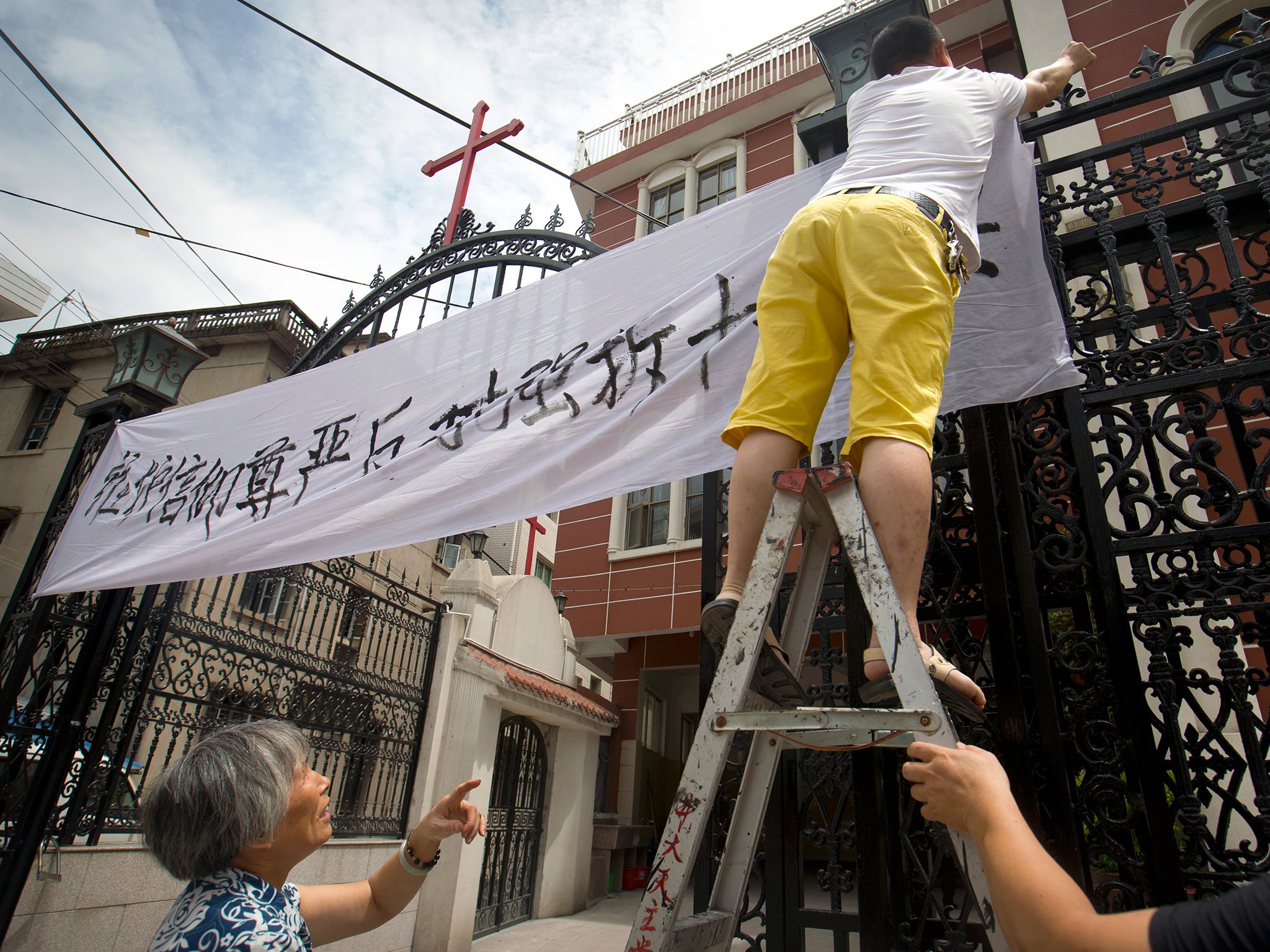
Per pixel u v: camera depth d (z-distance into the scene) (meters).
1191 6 6.24
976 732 1.96
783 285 1.50
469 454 3.05
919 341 1.31
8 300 12.17
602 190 11.96
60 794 3.71
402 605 6.38
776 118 10.75
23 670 3.86
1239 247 4.65
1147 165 2.19
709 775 1.09
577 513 10.28
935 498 2.26
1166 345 1.98
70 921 3.82
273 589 5.97
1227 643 1.70
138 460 4.16
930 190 1.51
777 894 2.11
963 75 1.78
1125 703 1.72
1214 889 1.60
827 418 2.25
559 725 8.33
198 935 1.36
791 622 1.45
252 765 1.55
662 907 1.05
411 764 6.14
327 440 3.57
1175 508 1.83
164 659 4.45
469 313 3.45
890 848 1.78
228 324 11.92
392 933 5.60
